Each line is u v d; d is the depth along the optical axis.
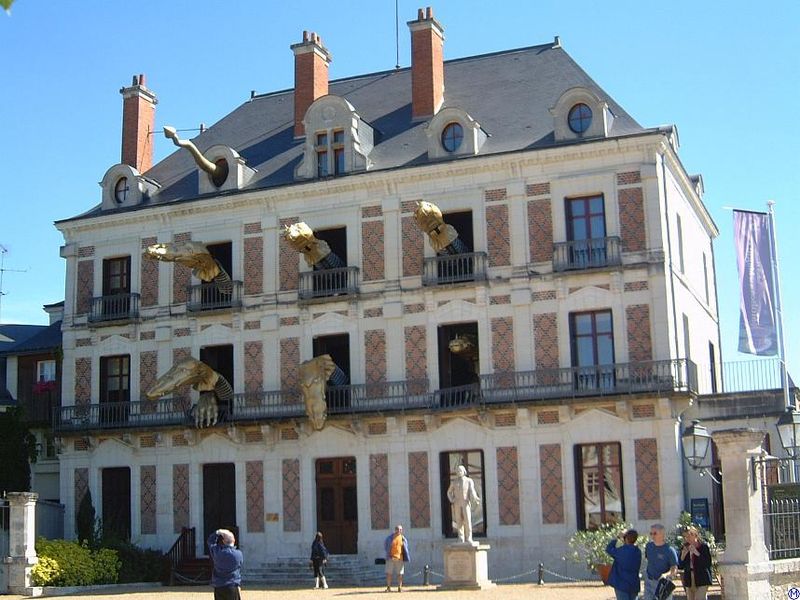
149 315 41.53
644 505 33.94
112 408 41.34
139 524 40.28
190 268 40.84
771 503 22.55
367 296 38.09
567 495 34.75
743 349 33.22
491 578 35.09
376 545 36.88
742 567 20.73
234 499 39.44
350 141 39.34
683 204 39.38
